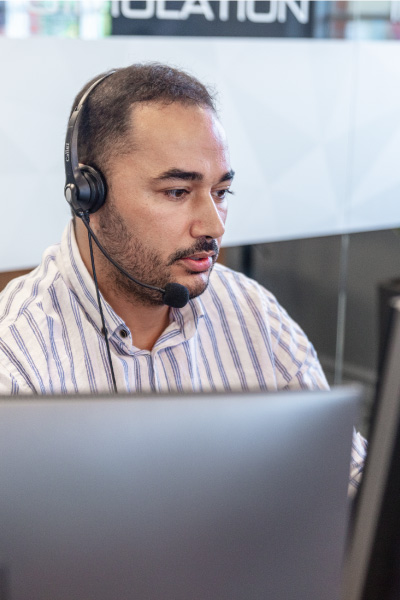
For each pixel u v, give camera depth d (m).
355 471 1.06
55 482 0.66
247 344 1.32
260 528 0.68
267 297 1.42
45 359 1.14
